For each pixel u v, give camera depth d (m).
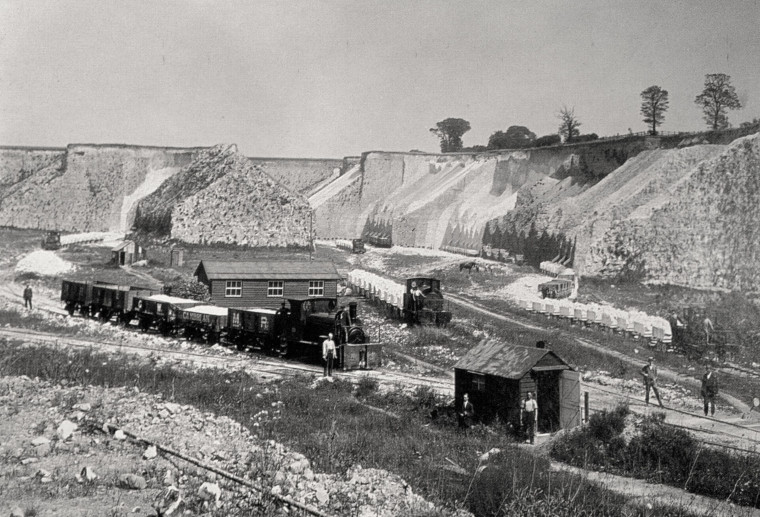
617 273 67.75
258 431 19.61
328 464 16.84
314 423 21.81
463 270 78.56
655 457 19.80
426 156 143.00
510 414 22.77
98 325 41.88
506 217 99.12
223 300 45.91
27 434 16.20
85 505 11.64
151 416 19.06
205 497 12.41
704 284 59.84
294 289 48.12
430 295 46.66
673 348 41.41
